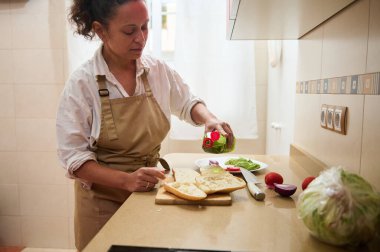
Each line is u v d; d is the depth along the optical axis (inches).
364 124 29.6
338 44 36.2
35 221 87.5
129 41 35.3
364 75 29.7
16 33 80.6
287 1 31.3
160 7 75.7
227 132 43.1
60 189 85.6
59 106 38.1
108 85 38.9
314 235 22.5
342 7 34.0
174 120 75.4
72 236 87.2
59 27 79.2
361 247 21.4
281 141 65.2
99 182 35.4
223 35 73.5
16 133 84.0
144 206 29.6
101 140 38.6
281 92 65.2
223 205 29.8
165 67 45.3
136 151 40.3
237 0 31.1
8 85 82.4
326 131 39.8
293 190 31.9
